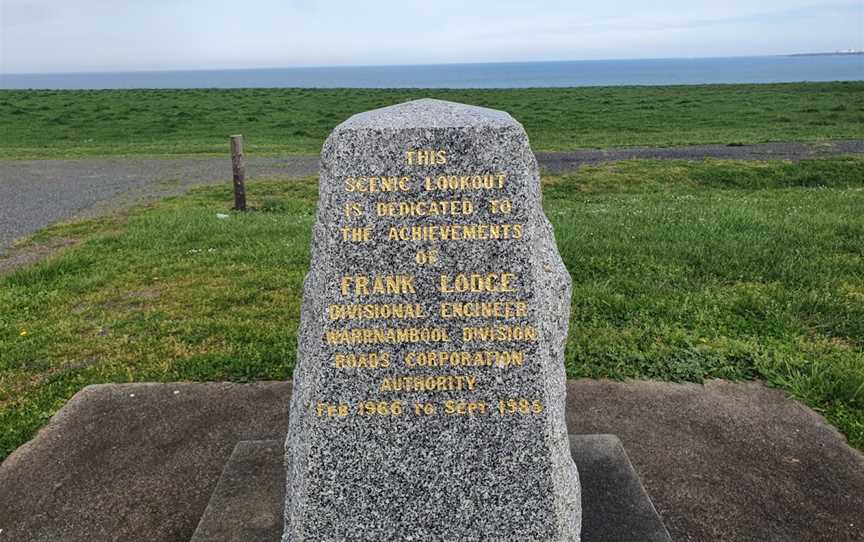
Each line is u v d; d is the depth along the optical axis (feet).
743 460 13.74
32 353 18.97
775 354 17.83
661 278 23.59
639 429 14.89
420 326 9.09
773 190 43.39
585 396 16.31
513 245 8.98
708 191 44.55
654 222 31.35
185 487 13.02
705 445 14.26
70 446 14.35
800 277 23.27
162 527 11.97
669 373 17.29
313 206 41.39
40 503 12.60
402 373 9.17
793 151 57.72
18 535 11.81
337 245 8.98
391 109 9.82
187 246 29.78
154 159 62.75
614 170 51.01
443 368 9.16
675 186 46.47
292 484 9.70
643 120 86.38
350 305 9.05
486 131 8.87
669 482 13.03
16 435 14.75
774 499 12.54
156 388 16.78
